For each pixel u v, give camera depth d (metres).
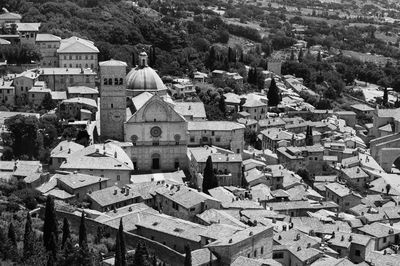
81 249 172.50
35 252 175.50
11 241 181.12
